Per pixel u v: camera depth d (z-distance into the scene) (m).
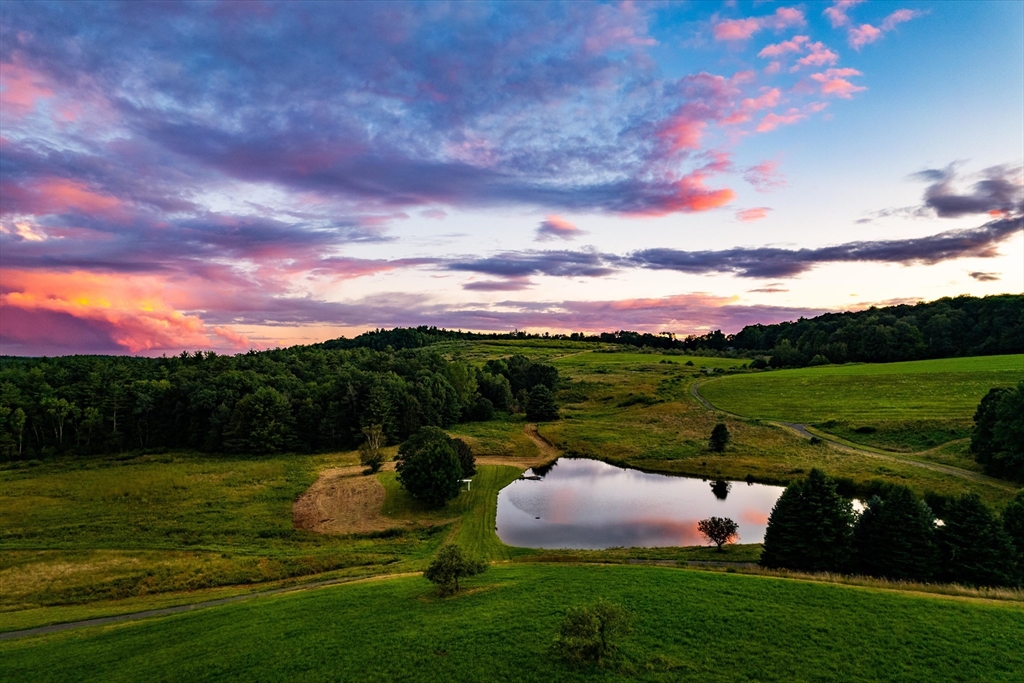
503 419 143.50
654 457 99.25
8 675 28.84
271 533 58.94
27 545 55.06
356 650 27.23
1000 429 69.75
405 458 77.19
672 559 46.41
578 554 49.09
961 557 37.91
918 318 192.25
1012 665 23.28
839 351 180.88
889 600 30.45
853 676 22.84
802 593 31.95
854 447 92.94
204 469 92.19
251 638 30.28
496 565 45.25
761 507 70.94
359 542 56.81
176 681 26.11
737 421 118.00
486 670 24.25
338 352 194.50
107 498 73.69
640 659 24.50
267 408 111.50
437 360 177.12
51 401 106.94
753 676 23.02
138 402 113.25
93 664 29.34
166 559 50.75
